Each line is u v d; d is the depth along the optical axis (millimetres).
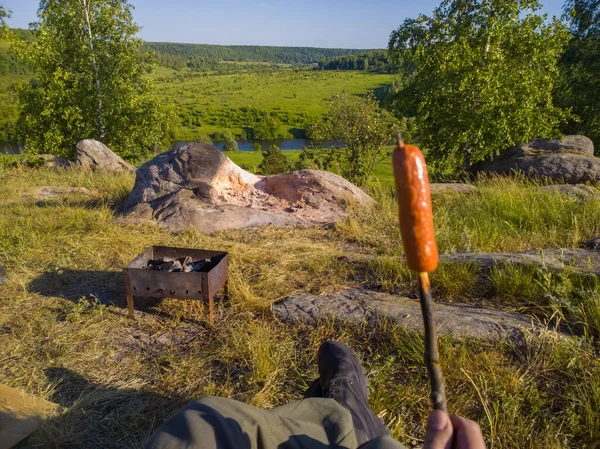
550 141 14219
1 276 4684
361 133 16484
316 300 4051
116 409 2914
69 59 21172
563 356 3029
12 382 3156
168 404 2957
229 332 3723
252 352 3375
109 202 7766
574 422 2549
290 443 1417
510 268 4129
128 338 3703
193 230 6023
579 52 19391
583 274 3928
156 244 5660
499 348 3209
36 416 2783
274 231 6281
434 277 4234
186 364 3332
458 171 16625
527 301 3764
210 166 7172
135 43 21547
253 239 5941
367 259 4941
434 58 15641
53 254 5312
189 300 4219
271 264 4973
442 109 15438
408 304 3865
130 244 5602
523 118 14367
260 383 3125
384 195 7887
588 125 19141
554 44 14703
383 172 22719
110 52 21359
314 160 17250
